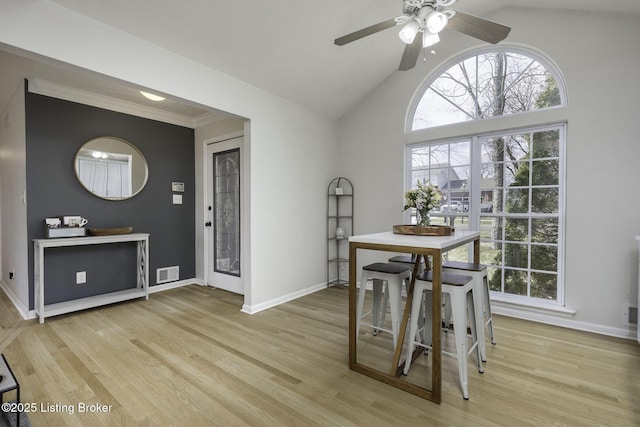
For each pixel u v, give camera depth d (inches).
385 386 75.5
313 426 61.6
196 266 178.7
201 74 109.3
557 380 77.4
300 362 87.0
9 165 146.8
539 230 119.0
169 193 166.4
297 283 151.9
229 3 90.4
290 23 103.6
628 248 101.7
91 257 138.3
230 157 160.7
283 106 142.5
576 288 110.3
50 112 125.9
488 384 76.0
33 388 73.9
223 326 113.4
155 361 87.1
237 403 68.7
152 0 83.0
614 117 102.8
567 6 107.6
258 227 131.8
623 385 75.0
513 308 122.3
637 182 99.9
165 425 61.7
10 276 148.6
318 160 162.9
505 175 125.6
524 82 121.2
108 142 142.7
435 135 139.8
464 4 116.8
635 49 99.4
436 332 68.3
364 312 129.2
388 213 155.0
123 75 89.3
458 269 86.8
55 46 76.6
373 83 153.7
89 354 91.0
